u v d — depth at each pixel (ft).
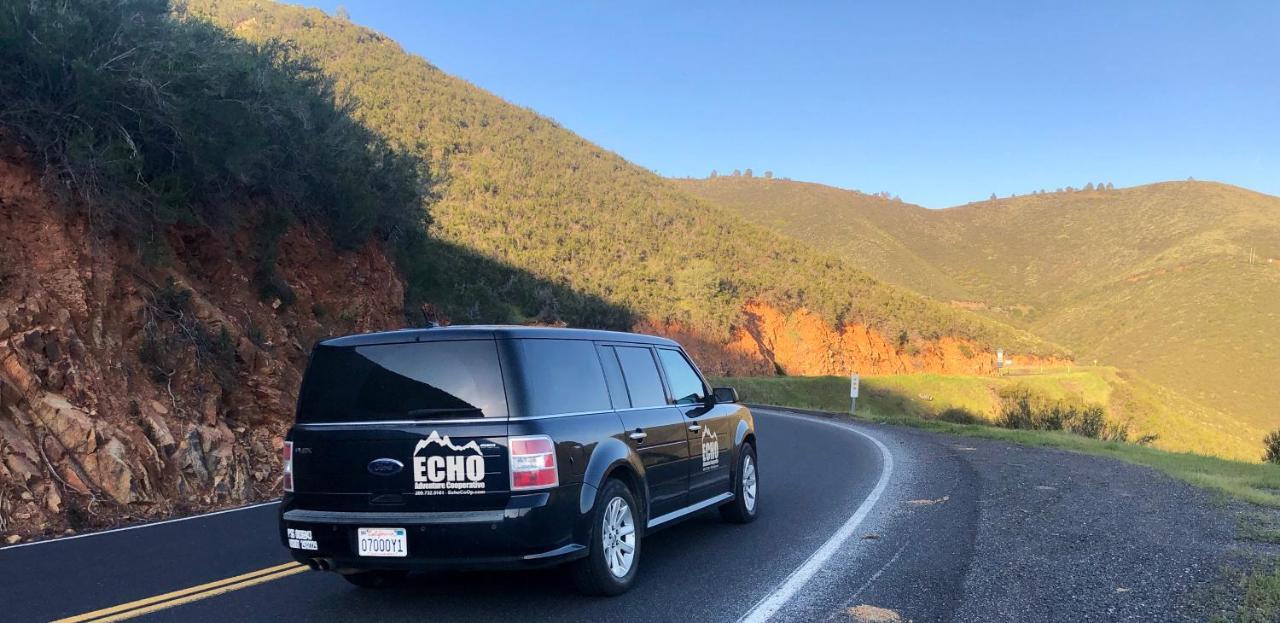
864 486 34.78
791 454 47.65
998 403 214.48
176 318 42.11
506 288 161.38
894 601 17.39
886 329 257.34
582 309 172.76
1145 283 546.67
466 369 17.26
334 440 17.49
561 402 18.20
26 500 28.55
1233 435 272.92
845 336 246.06
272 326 51.29
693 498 23.41
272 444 41.91
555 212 229.45
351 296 63.36
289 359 51.16
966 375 244.63
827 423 75.05
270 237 53.52
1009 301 617.21
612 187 278.67
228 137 45.78
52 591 19.65
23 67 39.27
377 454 17.13
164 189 45.47
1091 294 582.35
